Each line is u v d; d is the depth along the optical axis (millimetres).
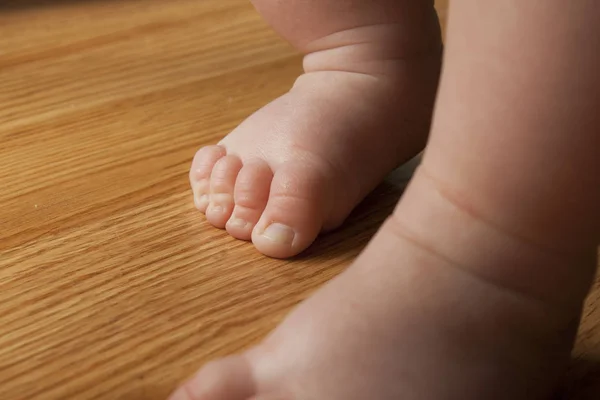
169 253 365
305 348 294
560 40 272
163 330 332
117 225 379
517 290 291
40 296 344
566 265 291
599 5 269
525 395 294
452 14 287
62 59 519
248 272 357
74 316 336
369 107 385
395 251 299
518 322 292
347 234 378
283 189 362
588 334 329
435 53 398
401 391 288
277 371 294
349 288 300
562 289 293
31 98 473
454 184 289
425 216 295
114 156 423
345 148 375
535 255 288
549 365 299
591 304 341
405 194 304
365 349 291
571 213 283
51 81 492
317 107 381
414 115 395
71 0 635
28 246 367
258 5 395
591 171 278
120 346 325
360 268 303
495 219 287
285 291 349
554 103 275
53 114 457
